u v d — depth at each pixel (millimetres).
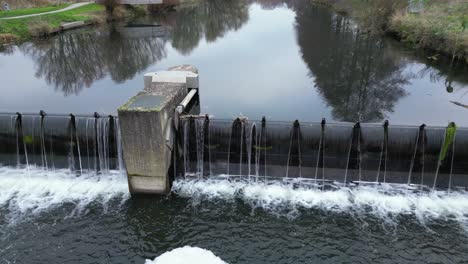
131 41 47094
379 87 28312
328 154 17109
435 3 43781
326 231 14398
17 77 31312
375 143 16625
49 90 27875
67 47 43562
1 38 43312
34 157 18281
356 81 29547
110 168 17922
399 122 22109
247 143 17344
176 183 17344
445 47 34844
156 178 16000
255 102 24859
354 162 17062
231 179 17688
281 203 16016
